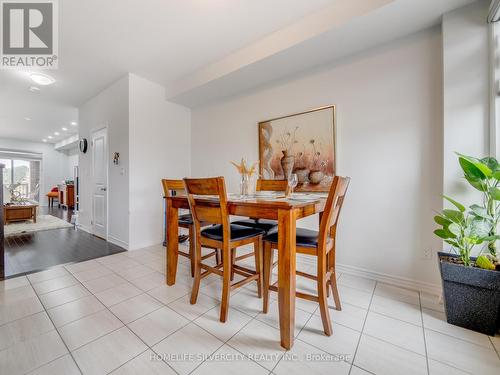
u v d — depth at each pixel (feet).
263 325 4.86
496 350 4.12
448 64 5.58
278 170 9.10
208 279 7.19
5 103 14.03
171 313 5.25
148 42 7.98
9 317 5.05
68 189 23.90
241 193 6.60
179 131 12.28
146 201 10.80
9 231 13.58
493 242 4.83
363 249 7.29
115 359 3.89
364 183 7.24
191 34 7.57
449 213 4.91
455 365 3.80
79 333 4.54
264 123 9.55
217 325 4.84
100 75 10.40
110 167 11.43
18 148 26.09
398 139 6.68
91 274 7.45
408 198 6.56
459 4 5.38
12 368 3.68
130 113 10.23
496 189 4.41
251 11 6.52
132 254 9.52
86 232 13.53
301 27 6.82
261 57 7.77
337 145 7.74
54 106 14.57
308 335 4.56
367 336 4.52
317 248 4.64
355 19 5.87
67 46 8.19
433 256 6.23
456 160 5.49
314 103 8.24
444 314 5.23
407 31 6.34
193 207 5.49
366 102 7.19
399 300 5.87
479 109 5.27
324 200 5.55
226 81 9.44
